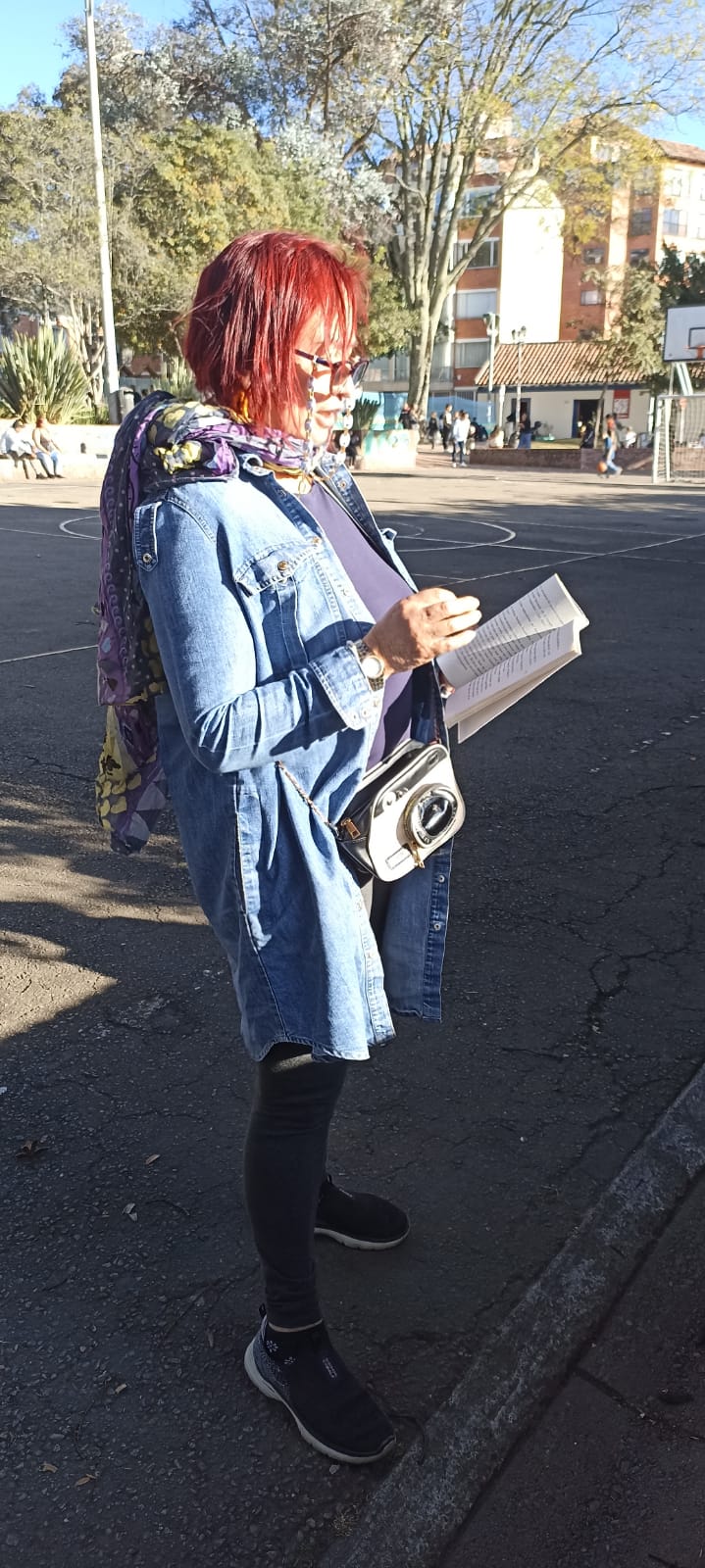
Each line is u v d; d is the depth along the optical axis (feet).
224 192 104.42
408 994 6.41
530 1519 5.83
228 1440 6.18
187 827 5.72
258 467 5.18
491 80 112.27
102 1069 9.55
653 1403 6.52
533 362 186.09
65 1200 8.00
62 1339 6.82
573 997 10.77
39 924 12.23
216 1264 7.41
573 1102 9.18
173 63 116.06
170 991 10.84
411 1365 6.68
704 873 13.66
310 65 111.04
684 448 101.19
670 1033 10.19
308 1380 6.14
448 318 193.06
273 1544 5.62
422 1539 5.69
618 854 14.25
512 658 5.58
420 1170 8.35
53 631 27.32
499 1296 7.21
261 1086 5.80
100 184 88.48
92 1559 5.53
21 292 111.04
